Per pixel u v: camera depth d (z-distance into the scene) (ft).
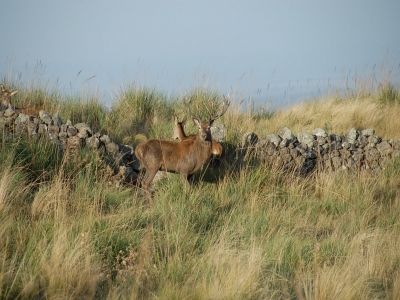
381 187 132.67
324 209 117.19
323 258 88.69
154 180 126.52
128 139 139.85
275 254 87.35
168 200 108.99
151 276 77.15
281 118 174.09
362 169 145.28
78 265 73.51
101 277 75.87
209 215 102.99
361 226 103.76
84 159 111.55
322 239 100.99
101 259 80.38
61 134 117.80
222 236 88.58
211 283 72.64
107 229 85.87
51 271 71.20
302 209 115.44
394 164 144.05
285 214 107.65
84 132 119.55
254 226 97.55
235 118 152.76
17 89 142.31
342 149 147.13
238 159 133.49
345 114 181.27
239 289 72.28
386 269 86.63
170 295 69.46
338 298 72.69
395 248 92.89
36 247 76.48
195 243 88.94
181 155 120.57
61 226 81.25
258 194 118.73
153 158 119.03
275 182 125.90
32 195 97.86
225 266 79.71
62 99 144.46
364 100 197.98
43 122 117.39
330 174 135.54
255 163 131.64
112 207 99.40
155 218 97.45
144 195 116.57
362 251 89.20
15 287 68.80
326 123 173.78
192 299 69.82
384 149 150.00
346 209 117.29
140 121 157.58
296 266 86.17
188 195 111.45
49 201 91.09
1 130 112.16
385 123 184.24
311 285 78.84
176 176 123.65
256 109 174.70
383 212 116.06
